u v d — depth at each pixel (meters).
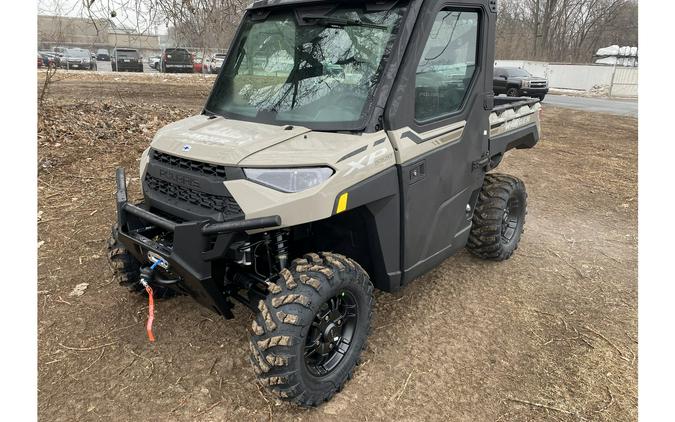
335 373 2.73
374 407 2.69
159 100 12.23
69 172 6.18
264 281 2.71
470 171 3.61
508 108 4.13
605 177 7.86
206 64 25.02
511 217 4.67
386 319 3.53
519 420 2.65
